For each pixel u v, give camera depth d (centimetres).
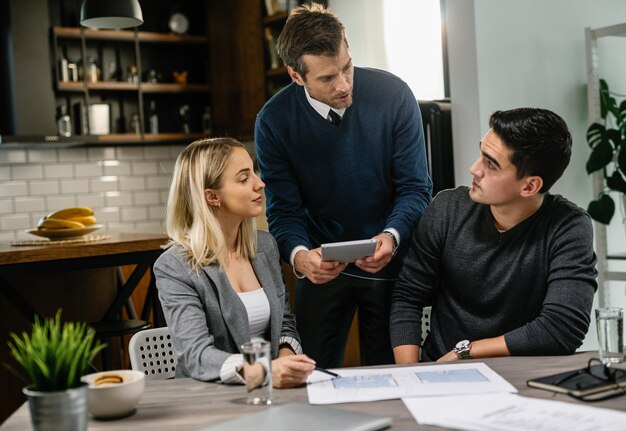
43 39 534
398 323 217
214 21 574
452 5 365
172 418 139
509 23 369
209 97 632
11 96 527
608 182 372
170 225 208
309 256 229
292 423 128
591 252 198
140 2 605
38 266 318
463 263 209
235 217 209
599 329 165
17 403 344
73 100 574
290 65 230
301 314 265
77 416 123
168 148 616
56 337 126
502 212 202
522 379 154
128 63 602
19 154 562
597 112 384
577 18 398
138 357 202
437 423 128
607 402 137
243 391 157
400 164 252
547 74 385
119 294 351
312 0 489
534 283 201
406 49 454
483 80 359
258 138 256
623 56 423
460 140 368
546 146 189
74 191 582
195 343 178
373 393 148
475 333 208
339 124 245
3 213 559
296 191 257
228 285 200
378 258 225
